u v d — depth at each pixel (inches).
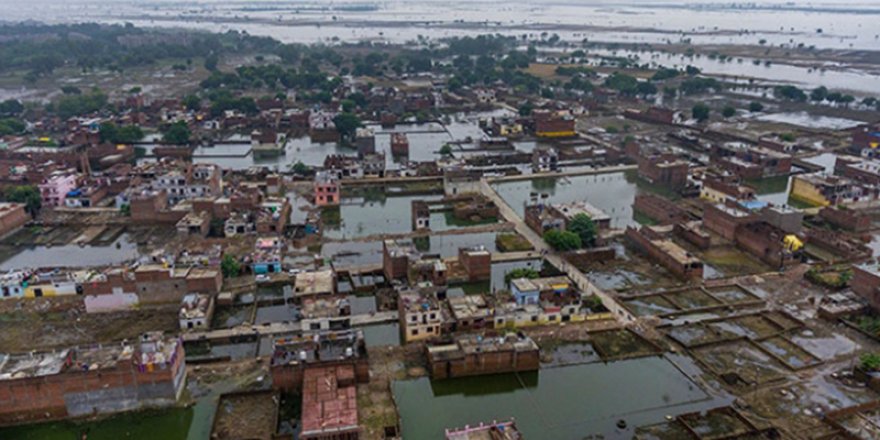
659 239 7180.1
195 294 5792.3
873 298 5698.8
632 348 5270.7
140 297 5802.2
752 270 6737.2
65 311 5772.6
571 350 5246.1
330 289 5871.1
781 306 5925.2
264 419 4340.6
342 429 3909.9
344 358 4662.9
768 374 4879.4
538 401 4616.1
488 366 4854.8
